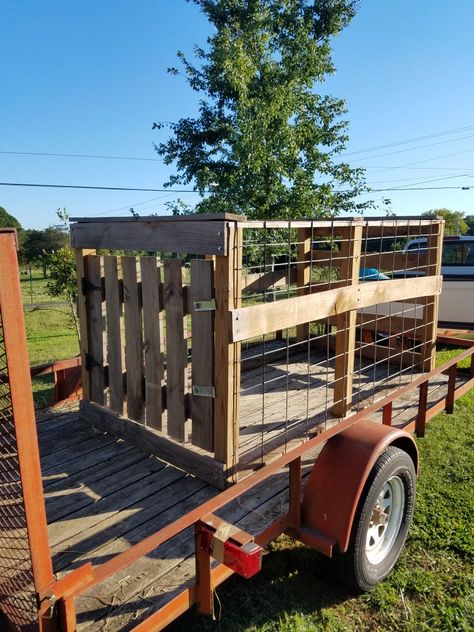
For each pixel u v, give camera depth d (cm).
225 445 259
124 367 326
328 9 1672
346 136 1580
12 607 163
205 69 1532
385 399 302
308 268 477
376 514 261
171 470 288
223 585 266
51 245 2994
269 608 250
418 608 254
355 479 234
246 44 1465
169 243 265
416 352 499
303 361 517
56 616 144
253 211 1383
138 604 183
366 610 253
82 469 290
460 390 446
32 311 1564
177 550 217
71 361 417
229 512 245
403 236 414
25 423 131
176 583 194
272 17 1581
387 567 270
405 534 285
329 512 234
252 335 252
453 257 898
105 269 322
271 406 376
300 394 405
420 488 369
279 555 291
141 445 311
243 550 165
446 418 507
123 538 225
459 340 523
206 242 243
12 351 126
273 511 246
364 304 341
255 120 1298
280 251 621
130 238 293
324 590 266
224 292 240
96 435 338
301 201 1407
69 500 256
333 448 247
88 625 172
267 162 1338
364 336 611
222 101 1534
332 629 239
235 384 254
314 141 1535
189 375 336
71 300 874
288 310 272
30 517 136
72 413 384
